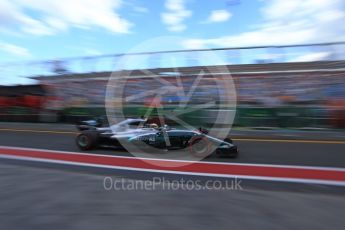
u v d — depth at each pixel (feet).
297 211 14.01
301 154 28.76
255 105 50.88
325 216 13.44
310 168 23.43
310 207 14.55
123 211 13.88
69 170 23.02
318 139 36.76
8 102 63.26
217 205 14.73
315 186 18.58
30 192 16.52
